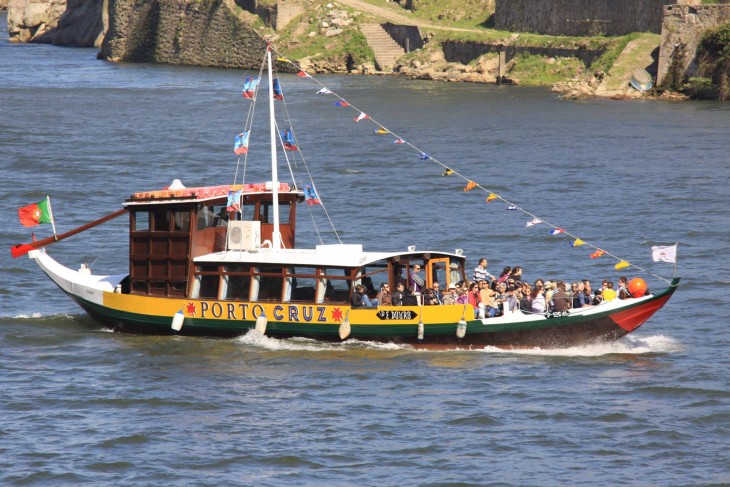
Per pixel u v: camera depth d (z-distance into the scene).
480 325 144.00
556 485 108.38
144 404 128.00
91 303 157.75
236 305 148.62
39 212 165.25
